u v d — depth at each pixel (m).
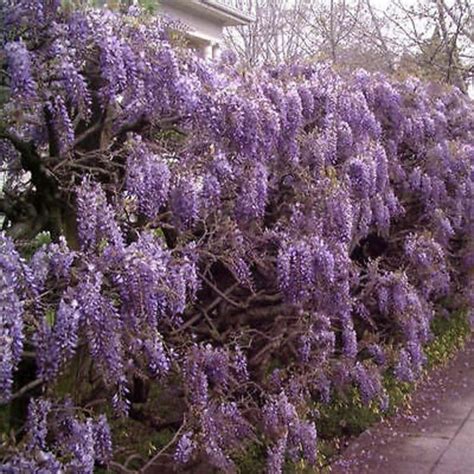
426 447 4.73
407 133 5.87
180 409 3.78
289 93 3.98
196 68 3.37
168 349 3.30
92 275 2.56
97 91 3.03
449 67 10.73
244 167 3.58
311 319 4.14
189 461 3.58
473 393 5.95
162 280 2.81
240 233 3.58
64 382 2.93
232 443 3.52
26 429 2.57
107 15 2.98
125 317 2.67
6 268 2.36
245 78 3.88
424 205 6.05
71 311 2.45
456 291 7.22
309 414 4.54
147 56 3.06
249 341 3.90
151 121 3.24
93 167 3.09
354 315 5.21
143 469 3.37
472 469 4.37
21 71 2.64
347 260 4.11
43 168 3.10
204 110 3.32
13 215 3.37
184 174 3.25
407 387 5.77
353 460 4.50
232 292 4.00
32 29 2.83
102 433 2.73
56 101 2.82
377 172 4.86
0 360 2.20
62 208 3.20
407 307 5.07
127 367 2.86
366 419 5.04
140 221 3.17
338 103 4.63
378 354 4.91
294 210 3.93
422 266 5.55
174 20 3.63
